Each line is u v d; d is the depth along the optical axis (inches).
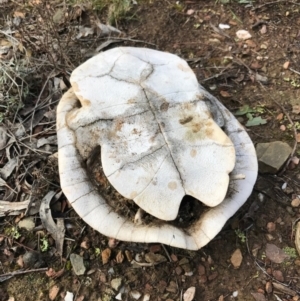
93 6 17.0
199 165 10.4
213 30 16.6
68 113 11.6
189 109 11.2
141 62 11.9
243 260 11.6
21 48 15.3
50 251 11.7
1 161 13.1
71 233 11.9
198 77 15.2
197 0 17.5
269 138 13.7
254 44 16.1
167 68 11.9
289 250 11.8
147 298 11.1
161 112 11.1
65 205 12.3
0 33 16.2
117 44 16.2
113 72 11.7
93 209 10.4
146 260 11.5
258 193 12.6
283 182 12.8
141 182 10.2
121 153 10.6
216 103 12.1
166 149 10.6
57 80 14.7
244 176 10.7
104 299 11.1
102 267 11.5
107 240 11.8
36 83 14.8
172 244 10.0
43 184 12.6
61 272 11.4
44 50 15.1
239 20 16.9
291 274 11.5
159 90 11.4
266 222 12.2
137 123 10.9
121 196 10.6
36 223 12.1
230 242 11.8
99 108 11.1
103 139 10.8
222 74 15.2
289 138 13.7
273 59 15.7
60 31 16.2
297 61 15.6
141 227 10.3
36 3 16.4
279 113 14.2
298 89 14.9
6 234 12.0
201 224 10.4
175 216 10.0
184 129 10.9
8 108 13.8
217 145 10.6
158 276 11.3
